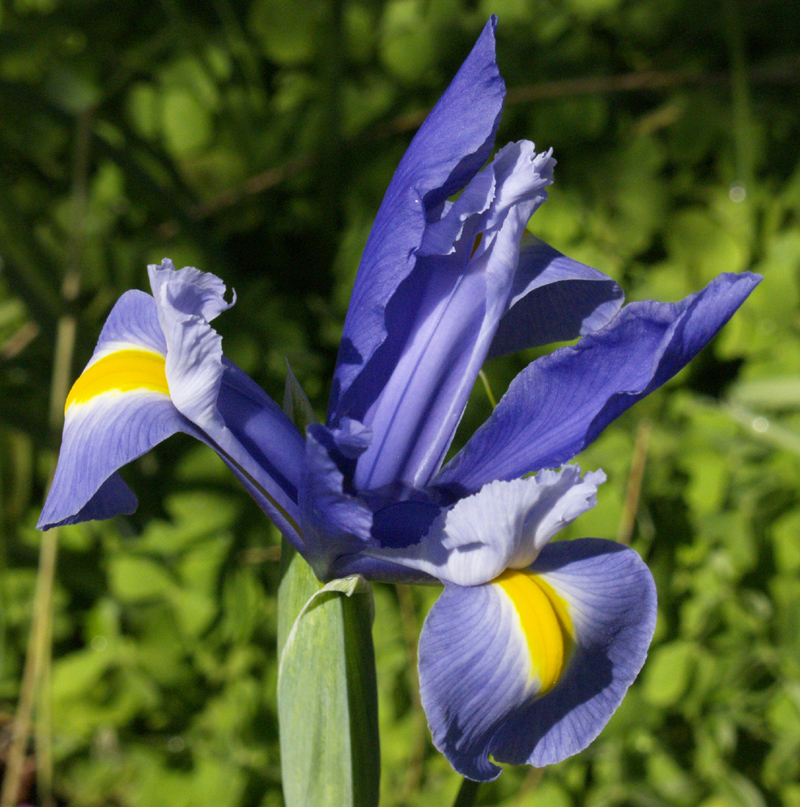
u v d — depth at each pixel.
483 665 0.28
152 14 0.52
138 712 0.45
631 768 0.45
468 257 0.30
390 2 0.50
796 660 0.45
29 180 0.52
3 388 0.48
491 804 0.42
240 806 0.43
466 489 0.30
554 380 0.29
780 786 0.47
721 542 0.47
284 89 0.52
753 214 0.50
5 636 0.44
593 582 0.29
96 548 0.47
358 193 0.49
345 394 0.30
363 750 0.30
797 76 0.53
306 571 0.30
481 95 0.29
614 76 0.53
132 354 0.30
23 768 0.49
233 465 0.29
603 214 0.49
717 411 0.49
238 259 0.54
